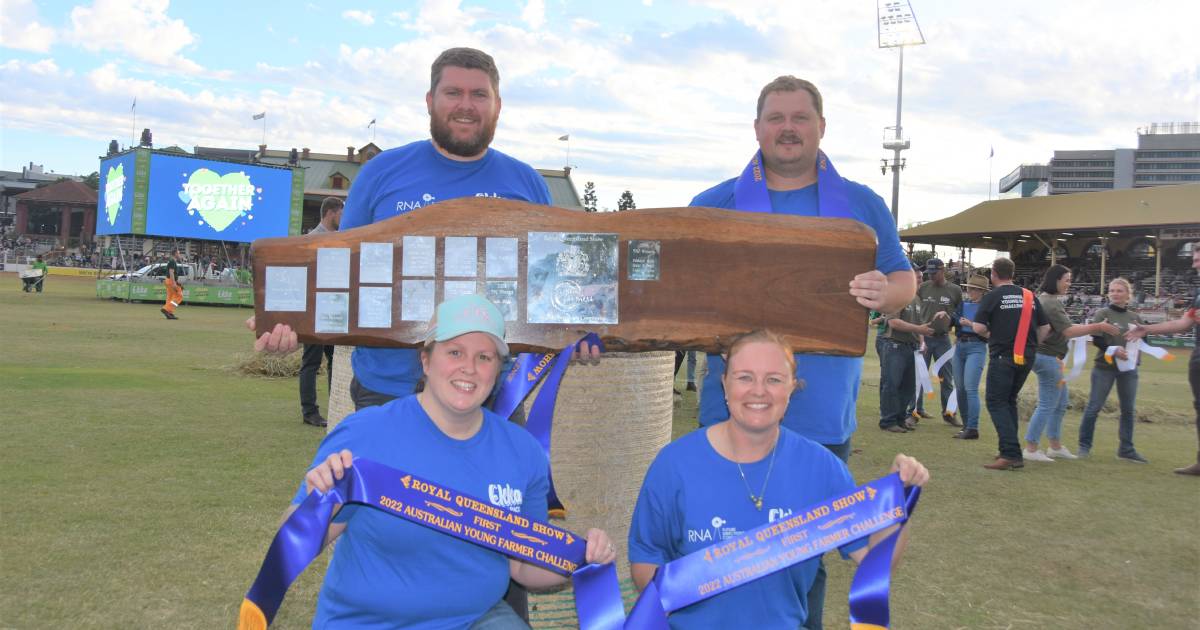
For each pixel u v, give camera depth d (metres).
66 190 74.19
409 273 2.88
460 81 3.04
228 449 6.05
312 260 2.89
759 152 3.23
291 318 2.89
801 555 2.27
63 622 3.10
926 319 9.62
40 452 5.64
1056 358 7.28
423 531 2.14
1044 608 3.79
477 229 2.90
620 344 2.92
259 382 9.91
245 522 4.34
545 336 2.89
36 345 12.45
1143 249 47.66
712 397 3.14
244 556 3.86
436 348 2.16
